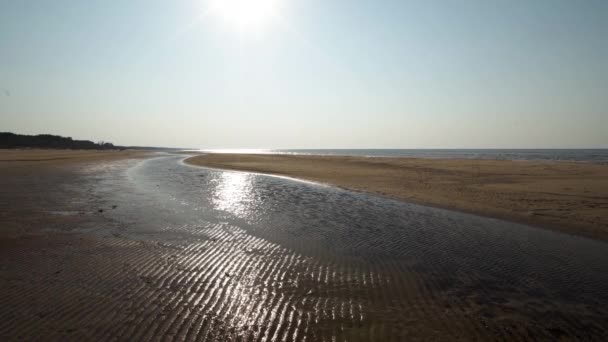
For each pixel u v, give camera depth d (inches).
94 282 271.7
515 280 298.8
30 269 293.6
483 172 1263.5
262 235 427.2
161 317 221.0
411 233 447.8
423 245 396.2
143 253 345.7
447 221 515.5
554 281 297.7
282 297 256.2
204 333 204.2
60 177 1011.3
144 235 411.5
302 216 543.5
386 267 325.1
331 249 376.5
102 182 930.1
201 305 239.9
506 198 701.9
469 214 564.4
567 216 539.8
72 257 327.0
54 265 304.8
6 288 254.8
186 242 388.2
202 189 836.6
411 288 278.2
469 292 272.7
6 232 402.3
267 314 230.1
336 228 469.1
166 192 775.7
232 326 213.5
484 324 222.8
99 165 1587.1
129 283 272.2
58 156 2193.7
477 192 784.3
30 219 470.9
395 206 630.5
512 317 233.1
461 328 217.0
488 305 250.7
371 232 450.3
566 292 275.9
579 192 762.2
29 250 343.3
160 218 505.4
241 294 259.3
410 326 218.2
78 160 1857.8
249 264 324.5
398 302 252.5
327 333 208.2
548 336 210.8
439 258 352.8
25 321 209.6
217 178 1100.5
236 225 476.1
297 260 339.3
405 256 357.7
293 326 215.5
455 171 1307.8
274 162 1941.4
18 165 1362.0
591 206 613.9
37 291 251.8
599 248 390.6
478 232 454.3
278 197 724.7
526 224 498.3
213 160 2209.6
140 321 214.8
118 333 200.2
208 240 399.2
